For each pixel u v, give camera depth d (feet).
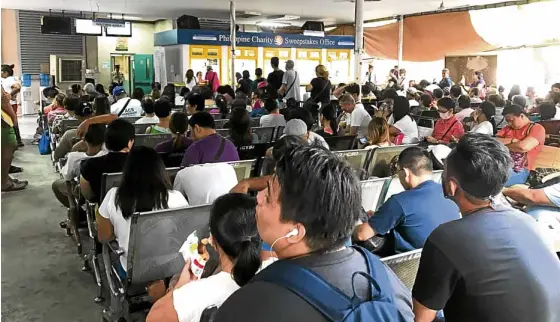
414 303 5.40
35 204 19.43
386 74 59.77
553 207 9.82
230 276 5.58
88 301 11.61
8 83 30.94
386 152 14.52
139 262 8.34
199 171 10.57
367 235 8.42
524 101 24.73
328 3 41.96
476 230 5.10
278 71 35.88
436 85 42.98
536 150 15.53
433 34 49.14
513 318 4.87
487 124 18.79
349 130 21.67
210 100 30.53
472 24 45.68
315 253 3.55
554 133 18.78
